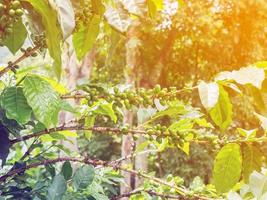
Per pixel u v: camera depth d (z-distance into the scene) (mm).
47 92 1122
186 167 7797
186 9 7684
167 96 1292
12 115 1164
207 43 8070
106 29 1244
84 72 5840
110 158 9391
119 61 8742
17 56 1771
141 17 969
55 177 1467
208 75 8484
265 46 8344
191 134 1508
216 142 1362
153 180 1632
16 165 1619
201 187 1740
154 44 7984
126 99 1276
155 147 1878
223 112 1225
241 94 1183
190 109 1660
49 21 886
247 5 7973
